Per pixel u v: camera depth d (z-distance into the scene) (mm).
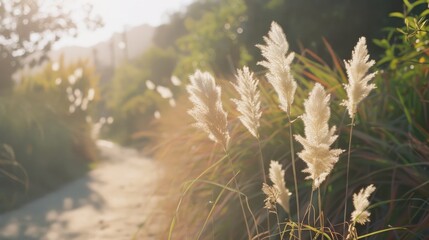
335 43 18281
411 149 3695
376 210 3574
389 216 3357
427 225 3121
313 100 2229
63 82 19250
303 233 3562
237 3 28734
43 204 8930
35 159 11258
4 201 8688
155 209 5285
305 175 4051
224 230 3977
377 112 4305
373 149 3836
